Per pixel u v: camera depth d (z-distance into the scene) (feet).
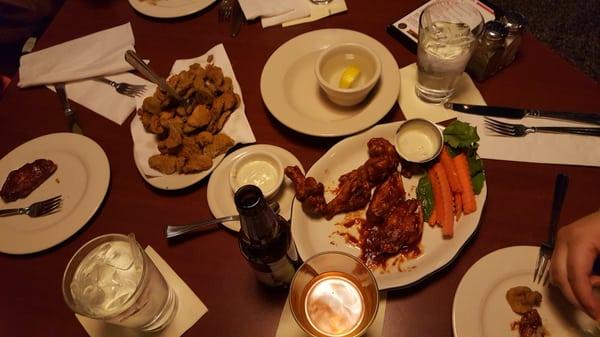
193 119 3.01
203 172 2.95
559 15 6.62
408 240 2.55
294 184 2.71
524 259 2.44
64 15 3.98
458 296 2.37
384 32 3.49
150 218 2.89
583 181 2.74
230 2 3.75
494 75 3.19
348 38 3.38
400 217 2.59
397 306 2.48
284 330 2.45
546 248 2.45
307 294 2.29
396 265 2.56
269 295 2.57
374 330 2.40
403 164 2.88
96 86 3.51
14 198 3.01
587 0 6.67
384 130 2.92
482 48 2.99
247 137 3.05
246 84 3.37
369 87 2.96
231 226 2.75
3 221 2.92
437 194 2.70
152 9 3.79
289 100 3.21
